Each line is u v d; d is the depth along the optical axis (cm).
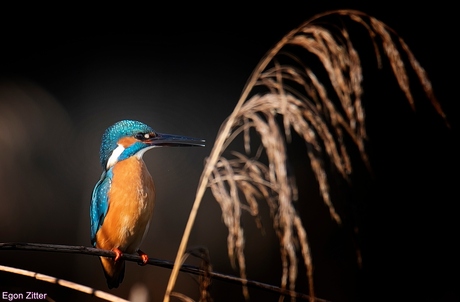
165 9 1769
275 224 352
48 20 1719
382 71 1479
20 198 1184
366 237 1267
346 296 1214
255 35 1758
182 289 1145
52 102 1398
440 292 1229
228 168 356
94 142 1498
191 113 1673
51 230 1218
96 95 1675
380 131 1429
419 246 1282
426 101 1424
